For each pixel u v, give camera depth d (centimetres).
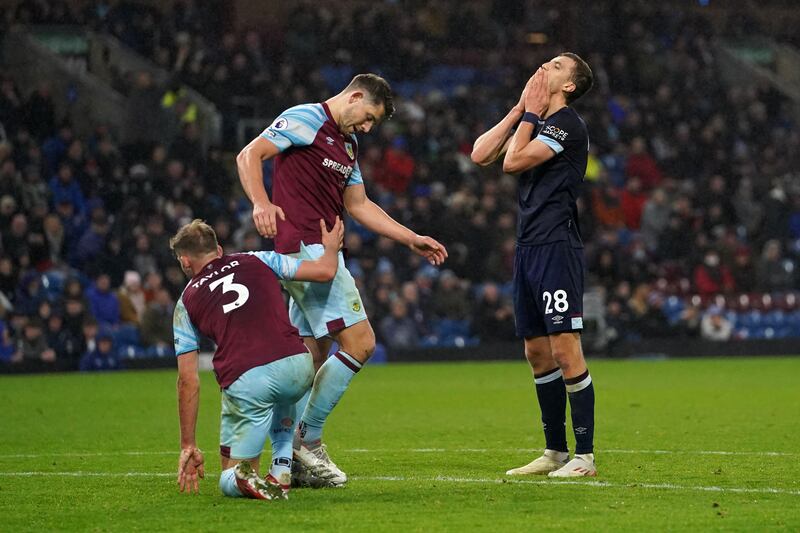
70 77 9262
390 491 2480
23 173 7944
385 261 8444
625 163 10400
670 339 8775
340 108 2611
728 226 9975
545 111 2828
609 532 2003
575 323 2714
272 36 10831
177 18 10031
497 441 3603
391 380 6544
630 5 11862
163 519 2156
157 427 4125
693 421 4184
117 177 8350
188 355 2367
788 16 12912
